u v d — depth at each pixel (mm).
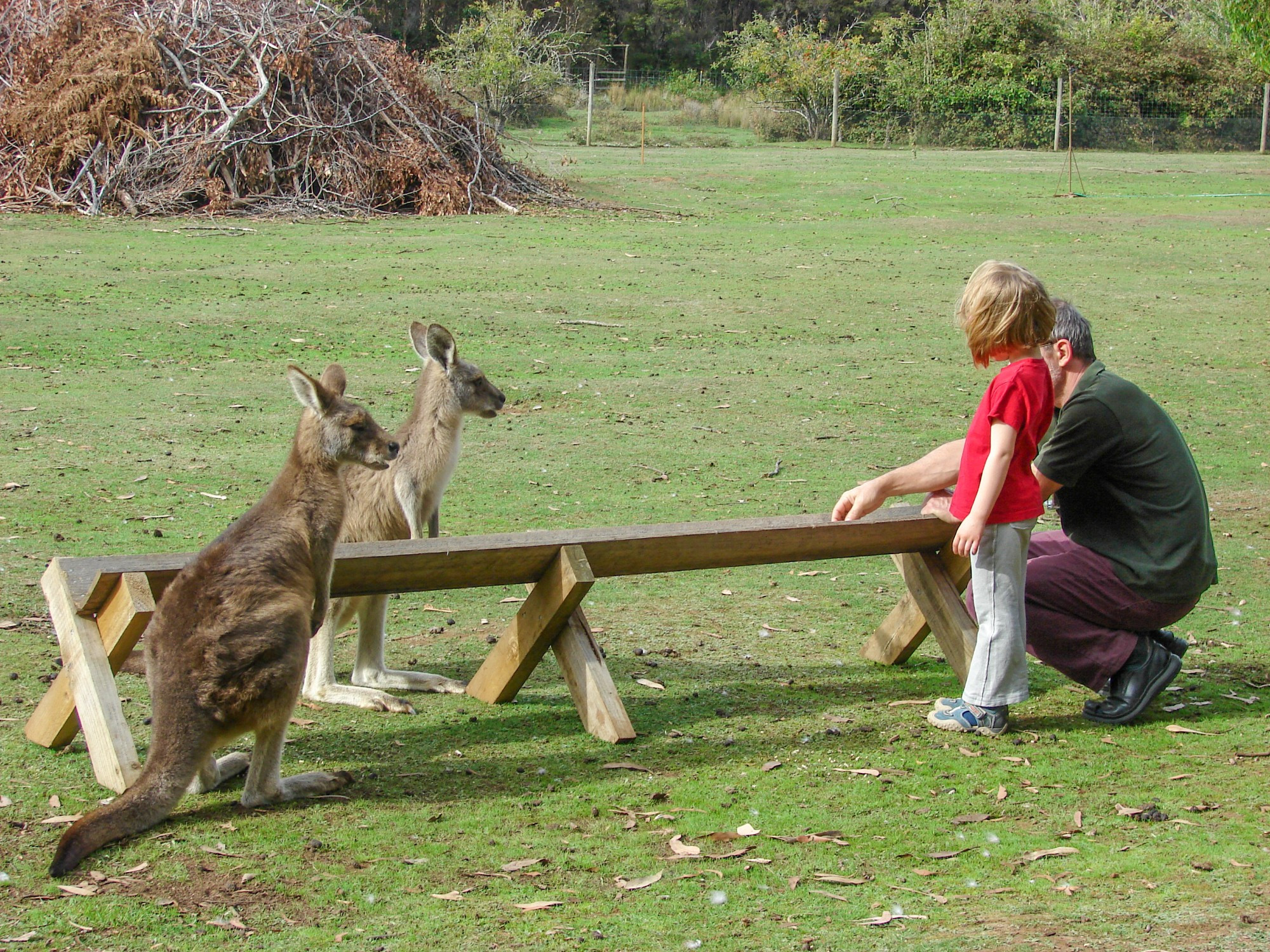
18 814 3795
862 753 4418
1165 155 35469
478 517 7469
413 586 4344
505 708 4863
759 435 9664
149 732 4461
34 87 21688
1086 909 3328
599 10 56625
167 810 3637
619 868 3561
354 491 5953
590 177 26703
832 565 6996
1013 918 3287
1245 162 33281
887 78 39406
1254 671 5277
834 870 3568
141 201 20328
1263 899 3371
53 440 8875
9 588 5992
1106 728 4684
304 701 4906
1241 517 7688
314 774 4031
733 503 7816
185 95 21688
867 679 5219
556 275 16266
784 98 39844
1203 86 39344
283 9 23094
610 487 8188
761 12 58062
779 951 3115
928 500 4941
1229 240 19953
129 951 3074
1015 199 24594
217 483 8000
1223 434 9742
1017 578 4527
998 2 40312
